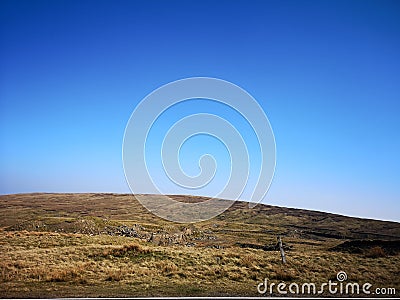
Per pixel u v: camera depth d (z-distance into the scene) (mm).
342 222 82938
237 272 18688
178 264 20516
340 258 22812
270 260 21562
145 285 15578
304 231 69625
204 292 14086
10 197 125125
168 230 53594
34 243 31125
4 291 14117
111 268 19375
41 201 112938
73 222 53656
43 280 16531
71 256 22297
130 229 52125
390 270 19312
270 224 79125
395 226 77375
